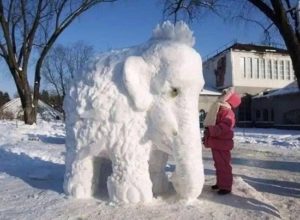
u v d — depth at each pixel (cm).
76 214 510
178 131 534
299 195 702
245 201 582
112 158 554
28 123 2517
